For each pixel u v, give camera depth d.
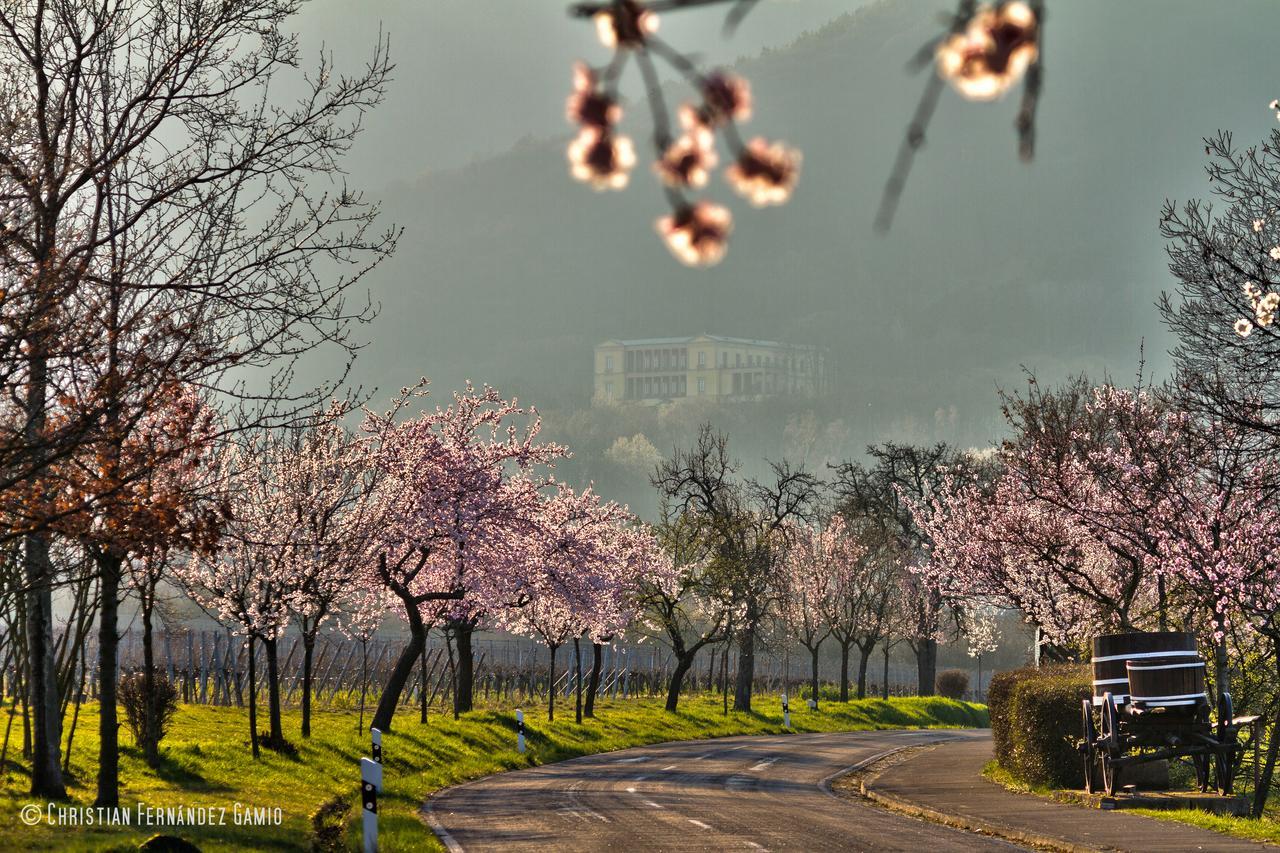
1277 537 57.94
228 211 44.94
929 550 173.00
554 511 118.38
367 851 43.16
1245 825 47.16
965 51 5.63
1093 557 81.62
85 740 71.62
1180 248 52.16
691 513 157.38
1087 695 63.41
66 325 35.44
